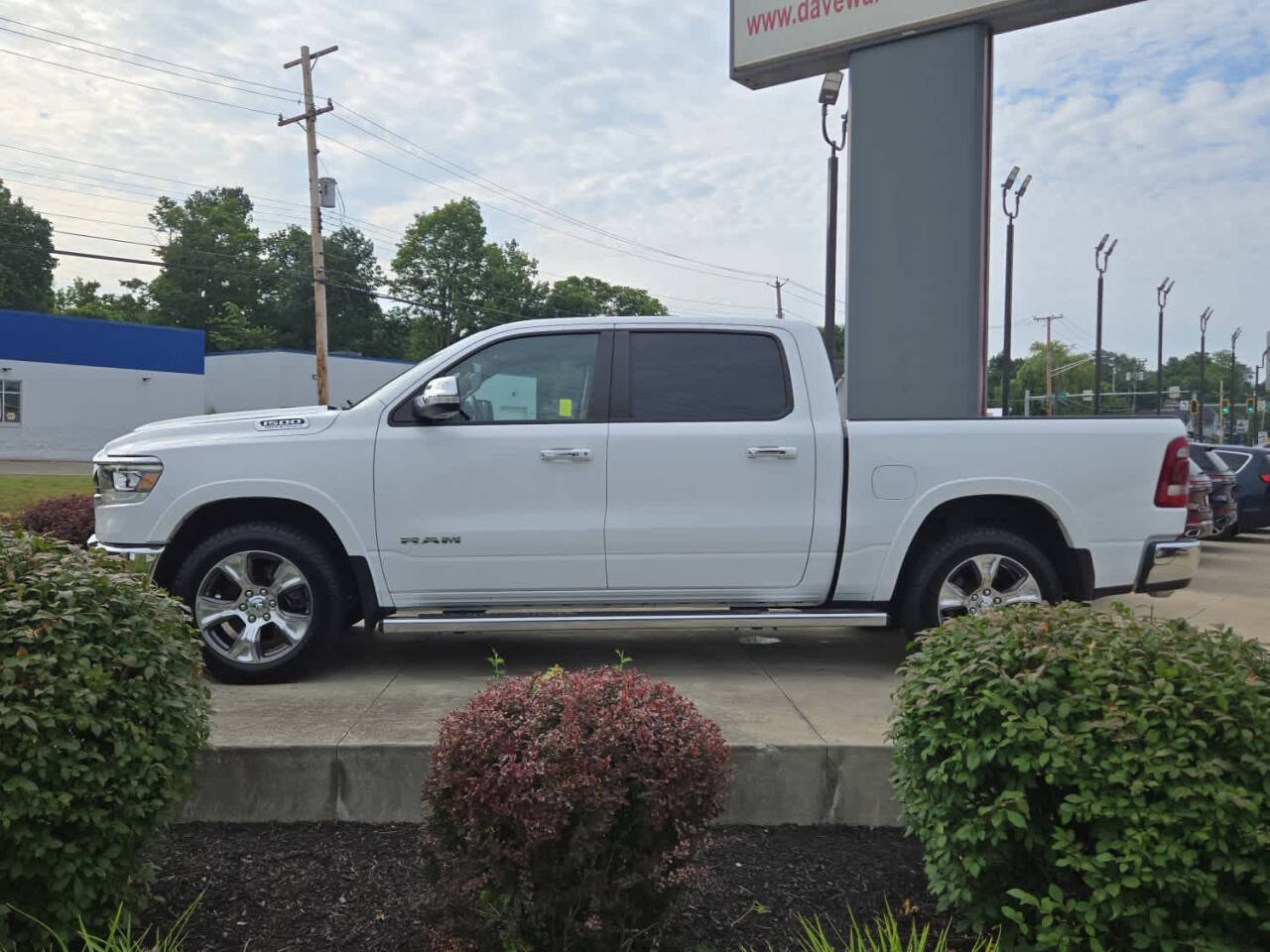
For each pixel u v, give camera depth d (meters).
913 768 2.76
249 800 3.57
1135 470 5.38
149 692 2.59
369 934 2.77
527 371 5.42
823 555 5.32
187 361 41.09
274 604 5.13
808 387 5.41
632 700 2.49
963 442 5.34
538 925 2.35
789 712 4.24
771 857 3.33
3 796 2.31
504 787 2.29
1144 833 2.29
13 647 2.44
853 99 11.45
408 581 5.24
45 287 62.69
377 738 3.70
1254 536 17.84
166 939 2.70
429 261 64.31
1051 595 5.36
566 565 5.26
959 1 10.66
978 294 10.83
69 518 7.95
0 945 2.39
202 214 69.12
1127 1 10.23
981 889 2.62
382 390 5.38
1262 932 2.34
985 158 11.06
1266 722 2.32
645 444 5.25
